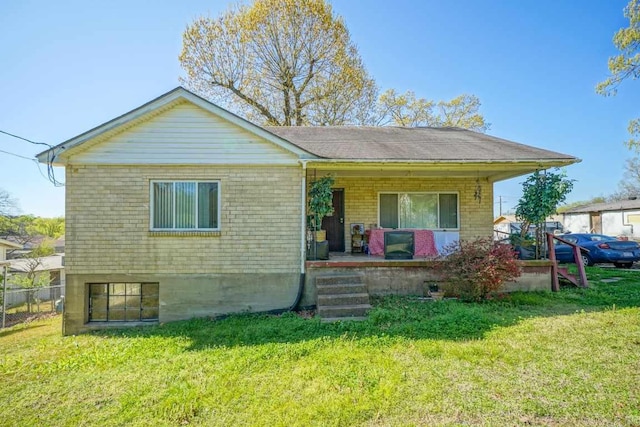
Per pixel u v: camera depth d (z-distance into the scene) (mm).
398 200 11000
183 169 7855
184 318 7770
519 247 9133
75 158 7637
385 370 4305
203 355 5109
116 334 6852
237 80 18344
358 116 20094
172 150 7820
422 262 8281
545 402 3469
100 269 7652
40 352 5840
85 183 7664
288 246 7984
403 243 8531
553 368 4211
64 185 7660
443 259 8047
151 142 7793
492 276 7184
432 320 6191
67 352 5773
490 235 10883
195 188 7910
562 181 8641
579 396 3561
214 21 17969
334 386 3955
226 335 6074
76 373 4719
